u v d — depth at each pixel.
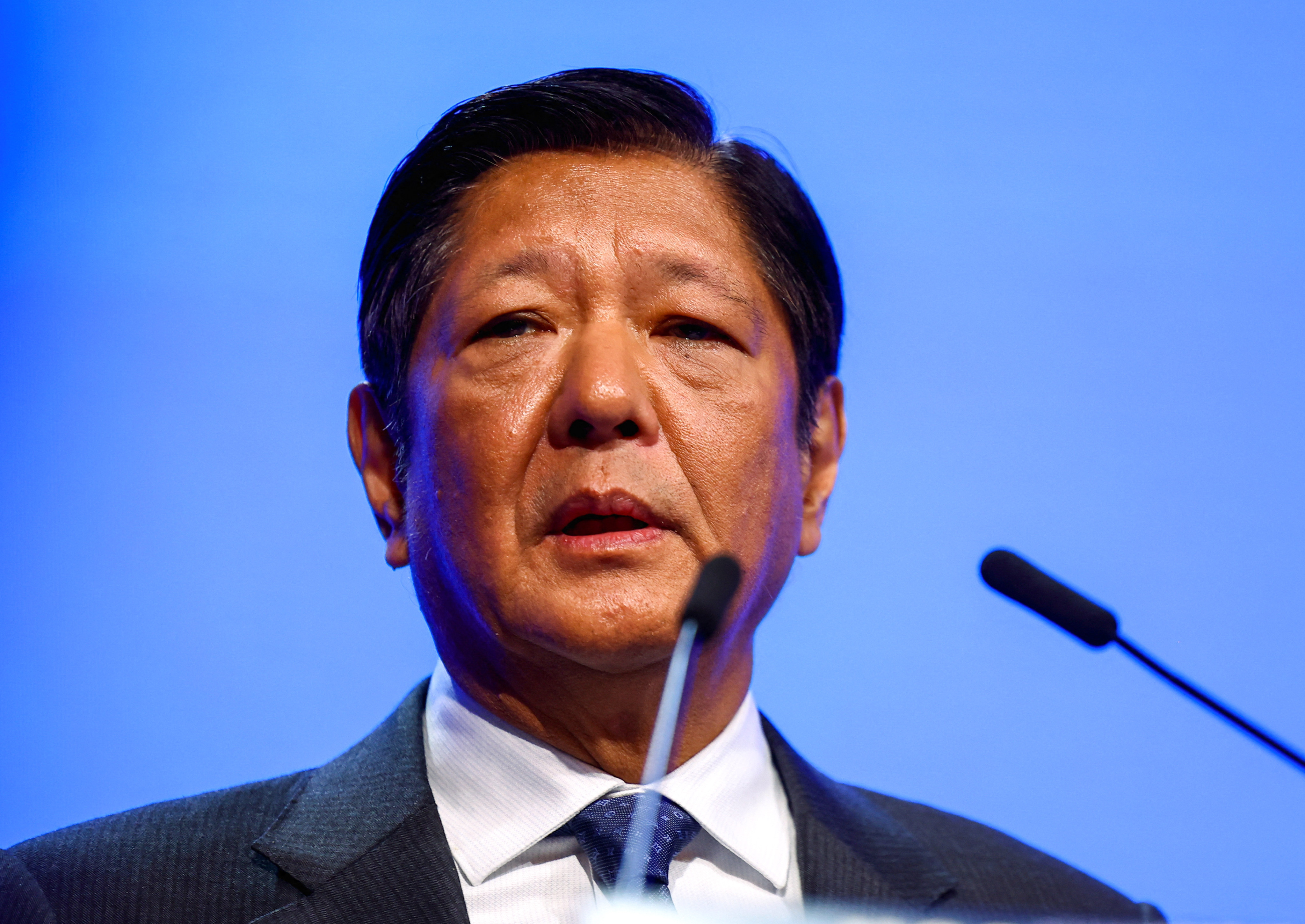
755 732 6.66
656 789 4.86
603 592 5.81
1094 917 6.75
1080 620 5.80
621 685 6.02
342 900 5.75
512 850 6.03
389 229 6.74
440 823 6.01
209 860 6.00
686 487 5.95
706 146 6.62
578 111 6.51
